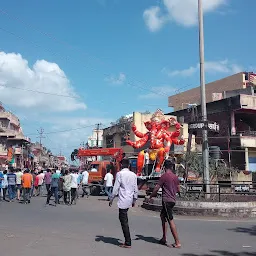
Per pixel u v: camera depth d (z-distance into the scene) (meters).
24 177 18.36
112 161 27.20
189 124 16.95
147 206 16.08
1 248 7.45
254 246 8.16
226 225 11.54
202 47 16.75
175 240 7.97
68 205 17.55
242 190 18.39
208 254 7.35
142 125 38.75
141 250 7.58
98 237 8.91
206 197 15.84
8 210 14.73
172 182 8.21
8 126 57.72
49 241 8.23
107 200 21.06
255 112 35.50
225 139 35.22
